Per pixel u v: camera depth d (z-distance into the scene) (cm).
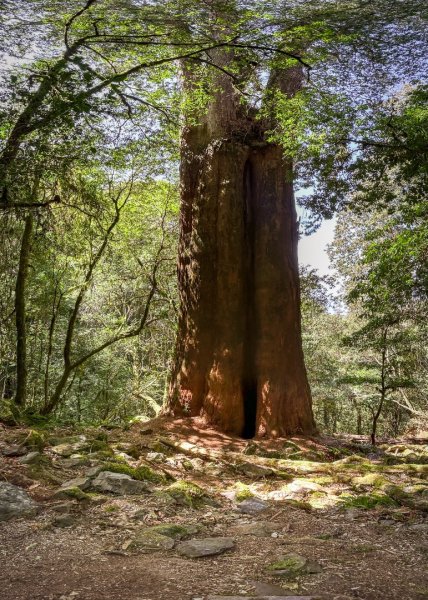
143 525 521
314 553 456
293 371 1219
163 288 1919
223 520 566
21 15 770
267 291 1235
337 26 872
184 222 1330
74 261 1612
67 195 1127
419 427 2084
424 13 843
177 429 1148
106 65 980
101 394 2302
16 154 745
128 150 1129
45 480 632
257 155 1308
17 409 1121
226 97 1317
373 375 2138
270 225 1266
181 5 784
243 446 1073
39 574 388
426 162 909
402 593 371
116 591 360
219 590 367
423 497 673
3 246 1239
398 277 1134
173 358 1299
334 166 1040
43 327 1903
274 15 817
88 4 740
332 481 777
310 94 1020
